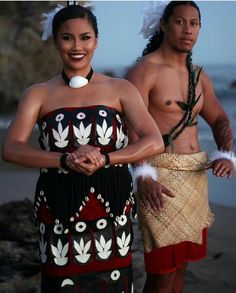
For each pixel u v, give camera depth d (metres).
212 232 4.67
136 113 2.36
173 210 2.79
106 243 2.35
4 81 13.50
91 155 2.17
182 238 2.82
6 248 3.91
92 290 2.38
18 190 6.05
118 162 2.24
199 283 3.57
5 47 13.25
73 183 2.30
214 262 3.93
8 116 13.45
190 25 2.79
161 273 2.85
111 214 2.33
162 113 2.85
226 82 24.73
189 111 2.85
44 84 2.40
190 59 2.91
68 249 2.32
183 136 2.86
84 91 2.36
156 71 2.84
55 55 13.45
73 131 2.29
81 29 2.32
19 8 12.99
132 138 2.69
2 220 4.36
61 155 2.22
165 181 2.80
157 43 2.98
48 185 2.32
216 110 3.07
